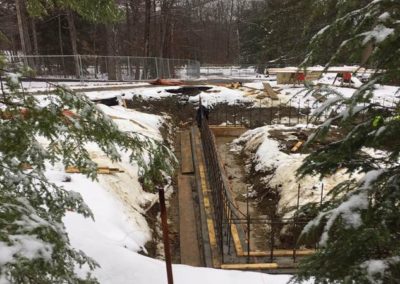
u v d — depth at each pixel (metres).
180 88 21.67
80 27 31.67
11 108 3.36
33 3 4.38
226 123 18.19
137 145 3.79
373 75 2.90
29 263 2.24
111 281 5.54
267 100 20.86
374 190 2.89
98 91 18.97
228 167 13.53
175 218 9.77
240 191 11.57
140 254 6.74
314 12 2.95
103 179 8.85
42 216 3.52
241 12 54.00
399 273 2.67
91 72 25.44
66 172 8.57
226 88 22.69
